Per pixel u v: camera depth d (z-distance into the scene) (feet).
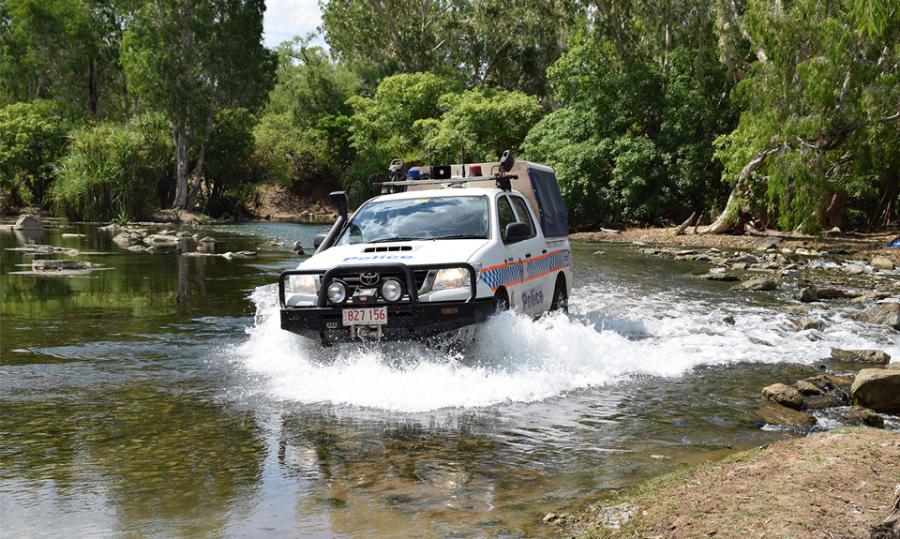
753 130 96.63
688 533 11.88
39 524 13.33
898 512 11.51
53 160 187.32
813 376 25.11
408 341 24.30
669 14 124.98
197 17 172.55
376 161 185.47
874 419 20.21
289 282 25.43
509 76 205.87
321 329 24.38
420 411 20.33
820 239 99.66
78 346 29.71
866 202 122.83
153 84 169.68
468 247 25.52
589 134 132.57
